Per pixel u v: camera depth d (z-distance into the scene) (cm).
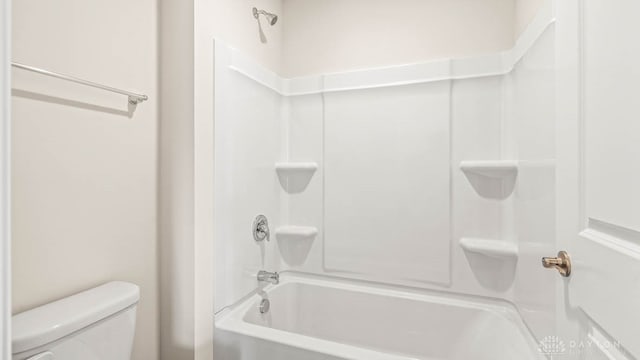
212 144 137
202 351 129
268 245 186
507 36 158
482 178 161
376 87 181
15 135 87
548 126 108
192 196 126
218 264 140
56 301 95
